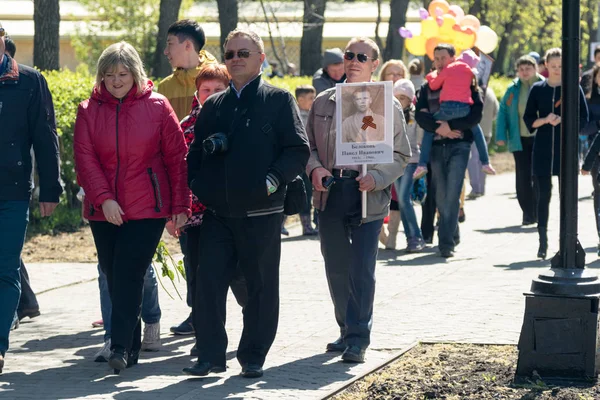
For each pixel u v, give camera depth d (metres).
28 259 15.55
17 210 9.03
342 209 9.28
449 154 15.12
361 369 8.90
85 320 11.41
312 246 16.70
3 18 47.16
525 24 56.09
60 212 18.36
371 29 50.91
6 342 9.00
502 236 17.22
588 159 14.49
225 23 26.30
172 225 9.48
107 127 8.69
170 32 10.24
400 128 9.35
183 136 8.95
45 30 23.05
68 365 9.35
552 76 14.74
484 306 11.37
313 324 10.83
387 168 9.23
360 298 9.20
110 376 8.88
